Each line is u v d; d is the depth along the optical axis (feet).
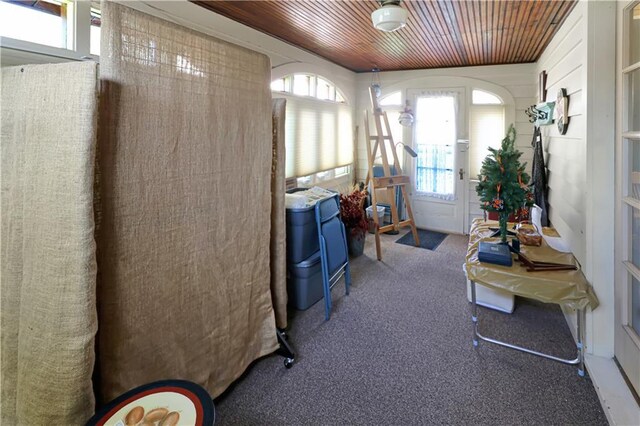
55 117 3.96
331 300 10.39
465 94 17.21
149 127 4.72
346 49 14.01
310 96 14.79
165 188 5.02
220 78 5.81
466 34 11.76
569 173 9.04
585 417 5.90
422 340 8.29
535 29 10.98
